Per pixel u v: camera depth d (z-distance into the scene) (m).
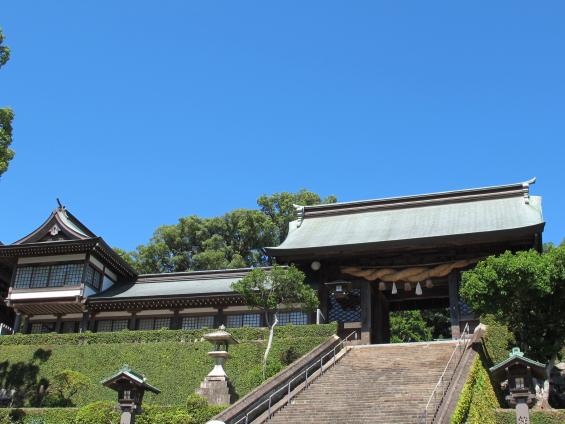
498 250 33.66
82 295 39.53
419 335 51.59
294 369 22.92
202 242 62.09
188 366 30.97
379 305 37.12
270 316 36.47
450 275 33.84
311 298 29.86
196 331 33.03
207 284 41.09
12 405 31.55
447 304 39.84
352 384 22.20
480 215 35.91
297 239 38.22
